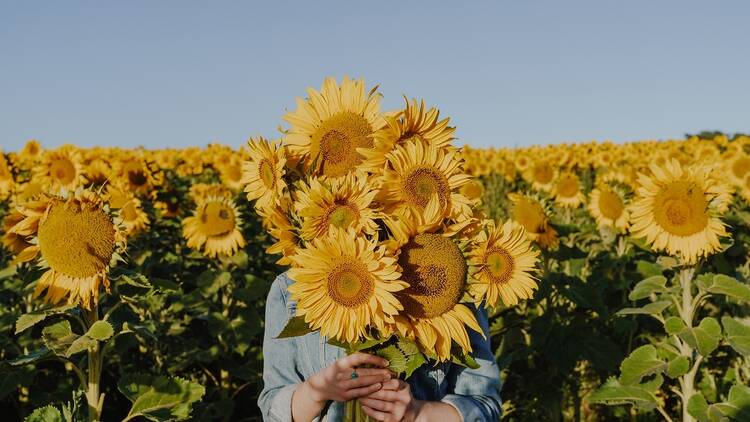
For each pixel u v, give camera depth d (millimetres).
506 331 5176
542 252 5336
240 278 6016
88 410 3156
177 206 7512
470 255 1954
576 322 4801
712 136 27203
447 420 1882
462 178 1962
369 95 2096
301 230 1882
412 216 1849
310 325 1801
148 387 3031
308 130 2088
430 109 1996
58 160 6387
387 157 1941
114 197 5887
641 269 4426
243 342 5211
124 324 3082
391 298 1733
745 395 3766
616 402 4004
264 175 2029
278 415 1951
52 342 2922
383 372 1791
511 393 5289
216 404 5016
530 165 16844
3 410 5043
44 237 2955
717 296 6016
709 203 3961
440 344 1861
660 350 4234
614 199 6555
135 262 5770
